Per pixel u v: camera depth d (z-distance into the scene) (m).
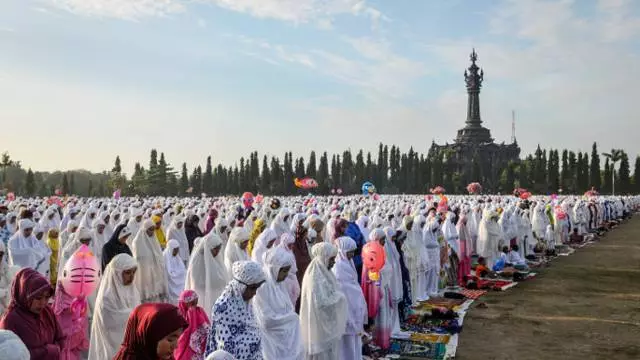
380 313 8.34
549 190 88.62
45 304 4.43
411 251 11.47
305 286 6.36
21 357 2.71
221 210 22.09
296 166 89.19
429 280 12.70
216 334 4.69
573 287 13.90
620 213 41.97
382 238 8.65
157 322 3.44
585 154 88.94
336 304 6.36
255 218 16.36
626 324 10.25
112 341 5.54
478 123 110.94
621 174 90.88
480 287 13.66
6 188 76.50
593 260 18.94
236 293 4.72
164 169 82.12
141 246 8.58
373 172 95.56
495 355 8.38
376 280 7.70
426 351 8.43
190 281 7.50
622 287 13.90
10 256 10.13
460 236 14.45
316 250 6.47
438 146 109.94
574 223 25.92
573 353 8.52
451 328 9.63
